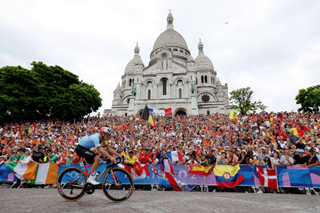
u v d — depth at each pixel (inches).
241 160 434.9
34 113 1451.8
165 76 2603.3
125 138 880.9
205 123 1270.9
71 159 485.7
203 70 3127.5
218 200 268.4
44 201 232.7
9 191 333.4
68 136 955.3
